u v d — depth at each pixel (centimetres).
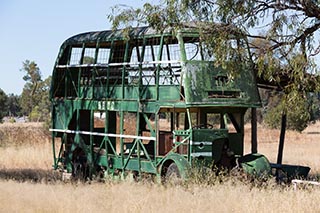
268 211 1252
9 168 2631
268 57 1491
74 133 2289
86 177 2206
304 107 1476
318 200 1344
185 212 1268
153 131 1892
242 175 1698
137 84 1973
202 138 1766
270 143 4212
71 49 2317
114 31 2100
